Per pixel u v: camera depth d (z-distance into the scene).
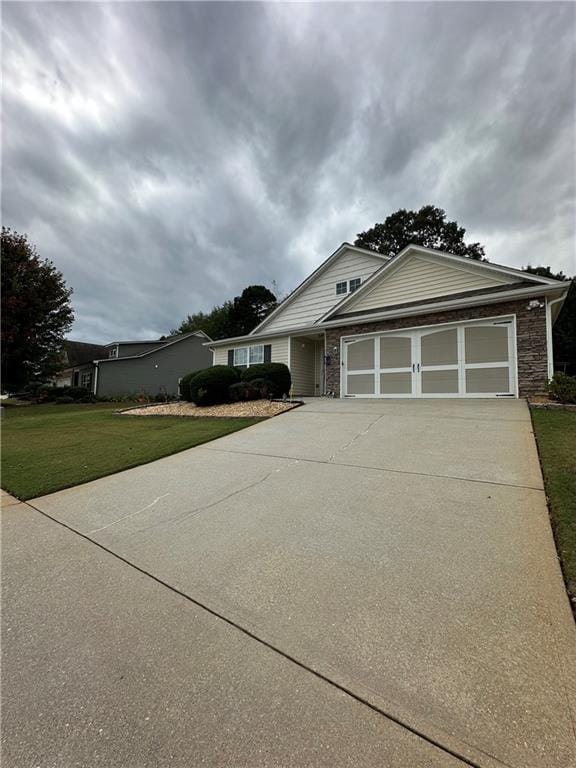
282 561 2.54
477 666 1.57
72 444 7.36
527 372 8.78
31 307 18.25
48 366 21.42
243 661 1.69
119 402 21.72
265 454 5.40
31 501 4.26
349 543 2.71
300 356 15.09
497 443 4.94
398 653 1.67
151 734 1.35
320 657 1.68
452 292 10.90
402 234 28.02
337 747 1.26
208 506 3.65
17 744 1.34
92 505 3.97
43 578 2.54
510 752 1.22
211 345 17.11
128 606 2.17
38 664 1.73
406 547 2.60
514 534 2.67
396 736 1.29
